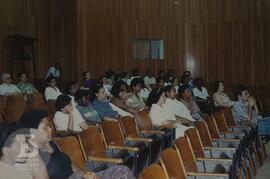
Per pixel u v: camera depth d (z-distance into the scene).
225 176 3.04
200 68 11.70
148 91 8.55
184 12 11.76
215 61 11.54
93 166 3.33
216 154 3.96
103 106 5.60
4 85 8.30
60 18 11.15
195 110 6.73
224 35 11.42
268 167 5.31
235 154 3.56
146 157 4.04
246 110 5.98
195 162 3.43
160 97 5.44
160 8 11.72
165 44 11.75
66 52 11.06
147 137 4.52
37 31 11.12
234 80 11.27
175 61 11.76
